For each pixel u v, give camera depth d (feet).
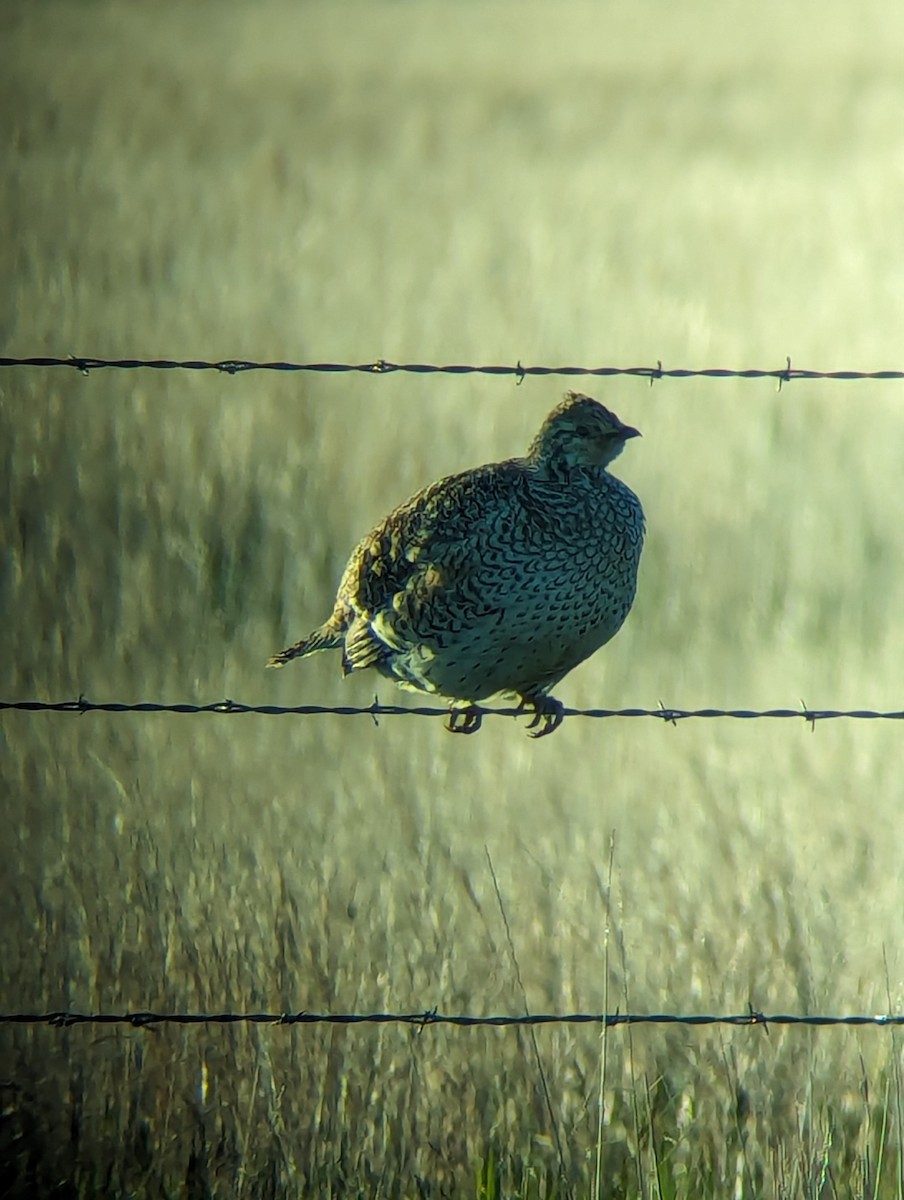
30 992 33.65
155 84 217.97
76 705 31.09
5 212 130.52
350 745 48.16
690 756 47.32
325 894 36.73
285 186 150.00
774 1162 30.45
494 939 35.99
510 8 338.95
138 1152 31.40
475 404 84.28
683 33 285.43
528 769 46.42
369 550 36.50
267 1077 31.89
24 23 284.20
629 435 36.11
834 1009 33.91
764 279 109.91
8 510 66.49
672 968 34.91
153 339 93.45
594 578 35.81
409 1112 31.50
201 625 57.57
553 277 113.29
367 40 281.54
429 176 156.25
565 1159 30.73
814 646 57.31
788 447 77.51
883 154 157.58
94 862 38.27
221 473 71.82
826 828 41.88
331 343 95.61
